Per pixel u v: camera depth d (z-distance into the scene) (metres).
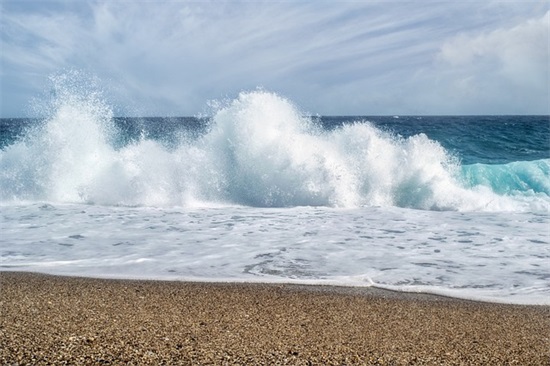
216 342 3.29
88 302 4.19
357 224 7.97
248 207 9.71
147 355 3.02
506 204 9.71
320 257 5.99
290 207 9.77
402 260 5.88
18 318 3.70
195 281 5.00
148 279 5.05
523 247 6.50
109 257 5.93
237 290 4.70
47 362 2.87
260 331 3.56
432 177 10.20
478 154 18.56
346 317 3.97
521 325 3.86
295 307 4.20
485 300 4.54
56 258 5.88
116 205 9.73
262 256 6.02
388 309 4.21
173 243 6.62
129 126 15.73
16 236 6.95
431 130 29.09
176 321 3.73
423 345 3.37
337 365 2.97
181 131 13.26
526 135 24.73
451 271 5.46
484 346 3.39
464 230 7.54
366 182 10.27
